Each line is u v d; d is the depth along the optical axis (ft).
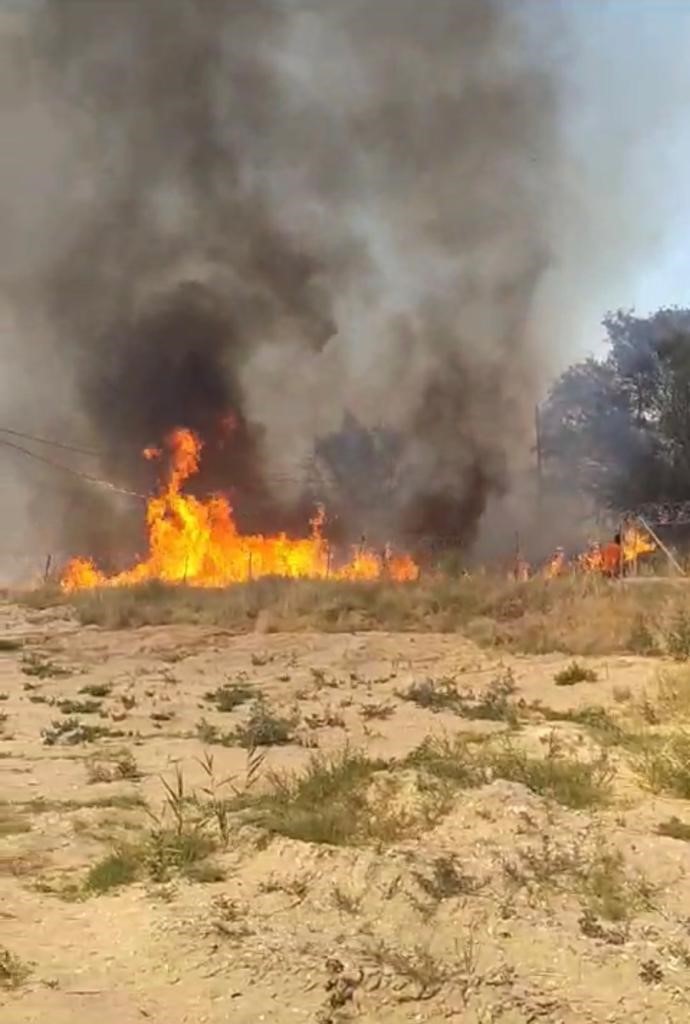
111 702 37.65
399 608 52.24
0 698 38.63
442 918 15.31
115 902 16.79
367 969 13.76
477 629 47.21
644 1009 13.03
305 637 48.47
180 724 33.76
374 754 27.09
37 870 18.86
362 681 39.78
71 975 13.94
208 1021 12.66
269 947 14.49
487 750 24.38
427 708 34.19
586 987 13.57
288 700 36.63
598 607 46.44
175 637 50.55
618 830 18.65
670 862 17.25
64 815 22.33
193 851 18.43
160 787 25.00
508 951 14.44
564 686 35.86
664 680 33.24
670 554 65.72
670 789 21.35
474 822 19.03
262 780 24.61
